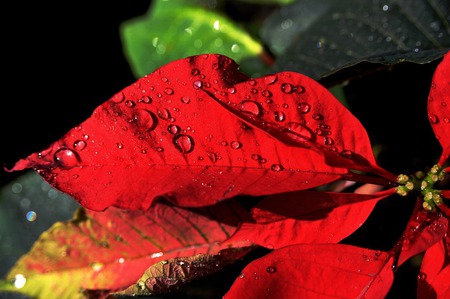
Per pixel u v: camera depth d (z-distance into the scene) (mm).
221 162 289
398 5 361
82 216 322
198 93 292
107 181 286
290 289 280
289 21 423
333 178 293
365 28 361
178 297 343
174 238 317
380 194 298
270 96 290
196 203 278
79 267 324
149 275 298
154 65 420
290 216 291
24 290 326
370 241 327
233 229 313
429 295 281
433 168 303
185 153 289
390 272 279
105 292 314
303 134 290
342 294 281
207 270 300
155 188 284
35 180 378
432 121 294
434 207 299
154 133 290
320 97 290
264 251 338
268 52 422
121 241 321
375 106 350
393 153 342
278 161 290
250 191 279
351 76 329
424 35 352
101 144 288
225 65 294
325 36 365
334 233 291
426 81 348
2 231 372
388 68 334
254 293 278
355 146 293
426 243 277
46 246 326
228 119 290
